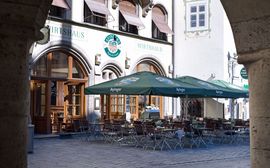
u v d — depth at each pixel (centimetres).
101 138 1706
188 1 2405
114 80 1498
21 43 340
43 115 1753
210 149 1414
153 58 2252
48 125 1744
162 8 2339
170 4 2391
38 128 1745
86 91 1505
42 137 1672
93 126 1714
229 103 2395
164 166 1034
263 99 356
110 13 1980
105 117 2014
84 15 1911
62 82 1827
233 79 2409
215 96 1581
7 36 332
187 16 2409
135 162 1084
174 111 2378
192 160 1143
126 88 1389
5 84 332
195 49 2388
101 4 1966
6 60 332
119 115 2066
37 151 1279
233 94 1639
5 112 331
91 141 1598
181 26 2420
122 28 2098
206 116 2398
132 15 2131
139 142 1527
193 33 2394
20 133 341
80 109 1889
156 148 1389
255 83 363
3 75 331
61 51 1808
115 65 2030
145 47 2205
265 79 354
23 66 344
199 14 2384
